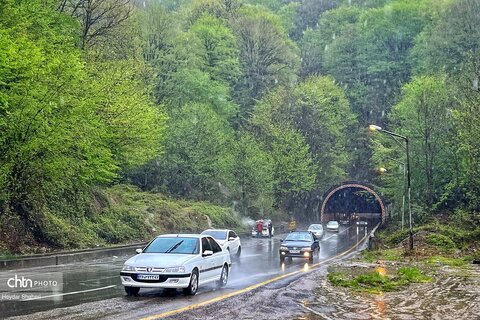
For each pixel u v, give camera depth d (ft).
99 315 36.88
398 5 315.37
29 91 77.92
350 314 41.70
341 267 87.10
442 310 45.11
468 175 152.66
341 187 275.80
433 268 87.04
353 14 365.81
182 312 38.93
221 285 56.90
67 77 85.81
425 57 264.72
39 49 80.07
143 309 39.88
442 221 171.73
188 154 190.90
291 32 402.72
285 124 250.78
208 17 269.85
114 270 75.00
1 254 86.99
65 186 107.04
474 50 233.76
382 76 309.22
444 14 249.75
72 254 88.94
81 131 87.30
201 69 247.29
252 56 281.33
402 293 56.13
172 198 188.96
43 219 103.65
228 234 104.37
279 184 242.37
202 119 195.52
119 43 153.58
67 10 137.80
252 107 277.23
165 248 52.34
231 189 219.00
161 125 142.10
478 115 149.69
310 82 286.05
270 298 48.52
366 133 303.27
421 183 193.98
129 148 113.29
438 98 189.78
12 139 79.25
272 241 176.24
